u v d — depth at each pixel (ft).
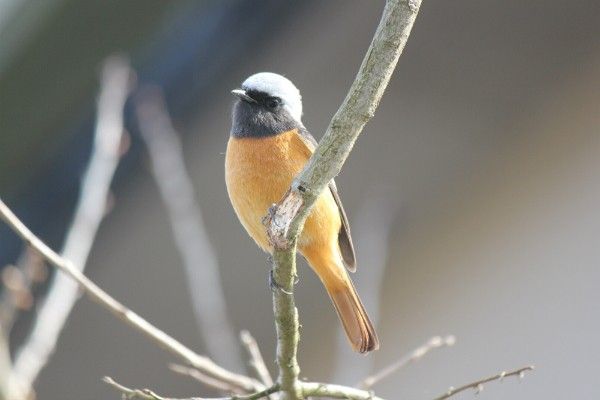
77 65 34.83
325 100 38.65
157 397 23.38
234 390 27.12
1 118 35.47
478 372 42.78
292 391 23.44
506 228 42.68
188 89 36.17
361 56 36.52
